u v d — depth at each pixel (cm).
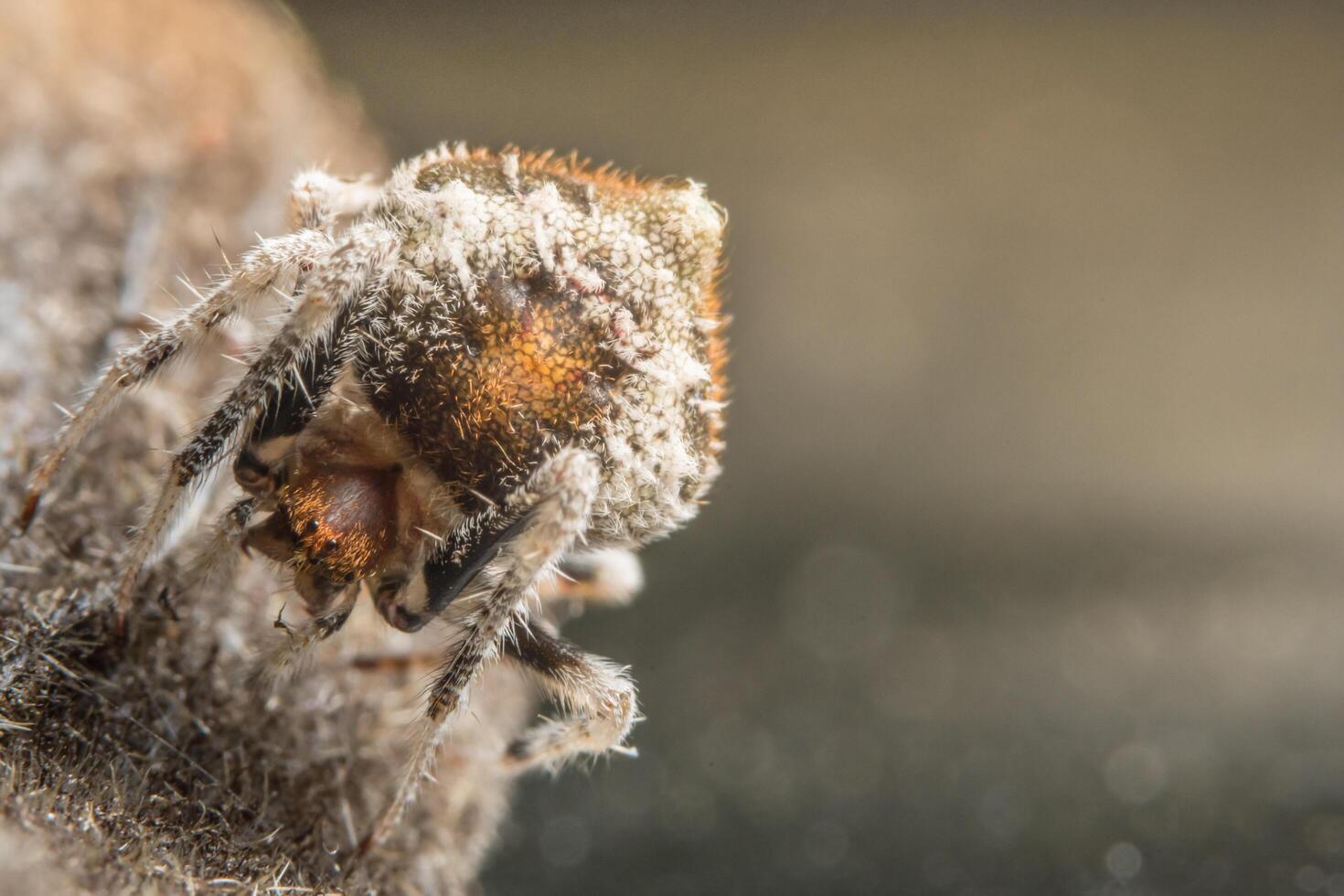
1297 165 18
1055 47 19
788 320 15
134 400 8
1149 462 15
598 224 7
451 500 7
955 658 12
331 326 7
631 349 7
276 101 10
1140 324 16
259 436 7
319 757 8
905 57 18
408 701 8
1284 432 15
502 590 7
